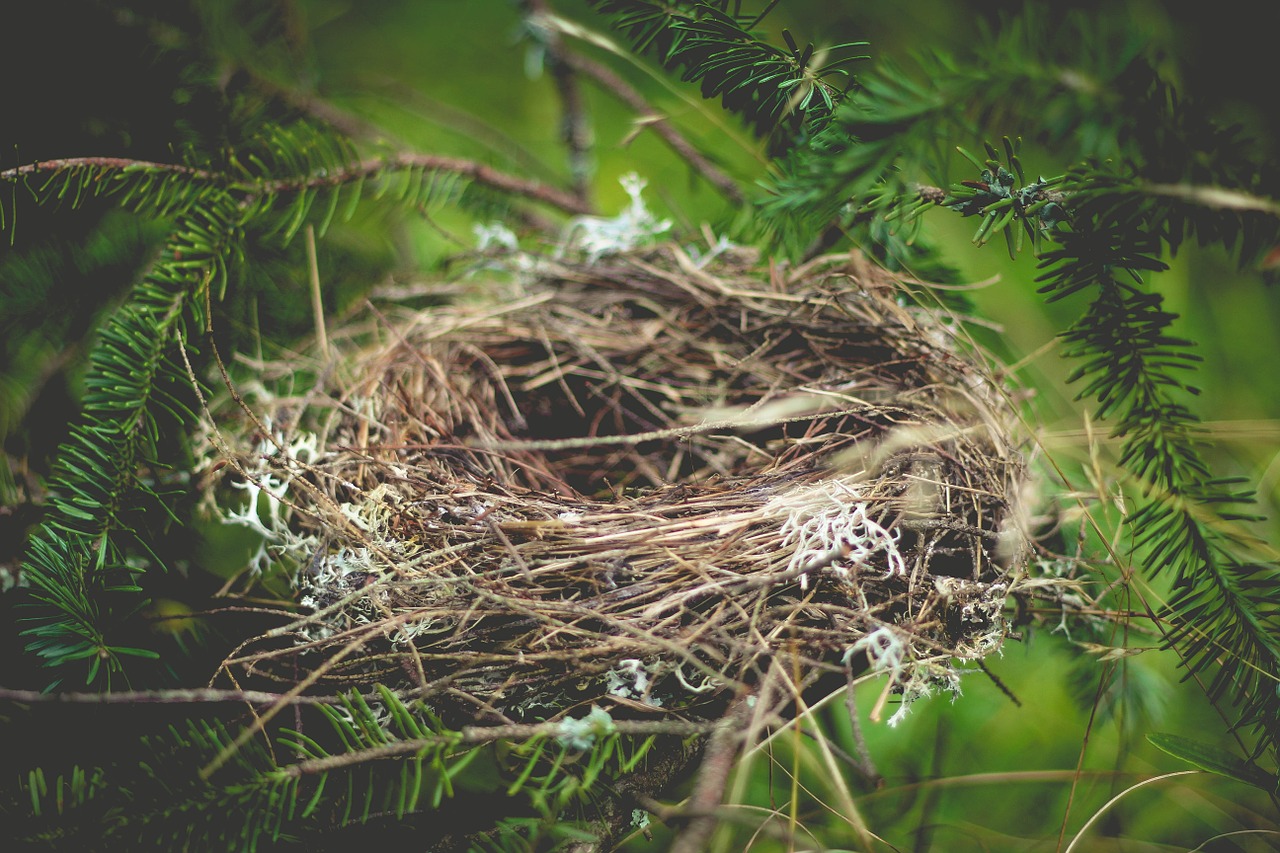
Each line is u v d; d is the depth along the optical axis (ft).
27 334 1.78
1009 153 1.53
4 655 1.62
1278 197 1.45
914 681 1.53
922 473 1.65
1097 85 1.44
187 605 1.69
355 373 1.80
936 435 1.68
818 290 1.78
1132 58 1.44
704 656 1.55
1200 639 1.59
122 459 1.64
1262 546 1.65
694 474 1.81
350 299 1.90
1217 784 1.90
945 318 1.79
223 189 1.71
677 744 1.57
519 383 1.88
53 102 1.74
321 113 1.89
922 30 2.78
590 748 1.50
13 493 1.72
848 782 1.87
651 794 1.55
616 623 1.53
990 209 1.54
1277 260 1.47
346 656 1.58
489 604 1.57
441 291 1.90
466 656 1.53
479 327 1.86
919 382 1.74
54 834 1.46
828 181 1.47
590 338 1.87
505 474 1.78
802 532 1.59
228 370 1.78
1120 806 1.90
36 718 1.59
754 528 1.62
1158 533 1.61
